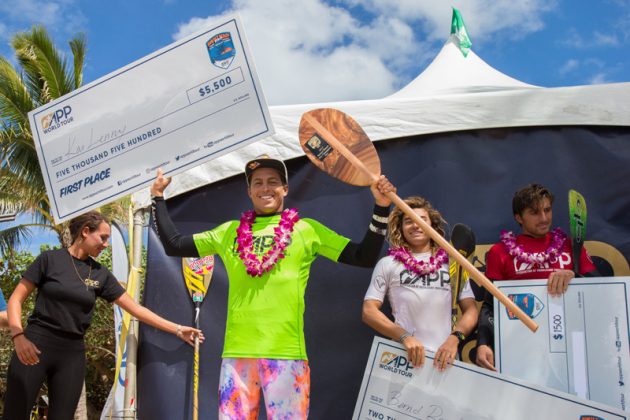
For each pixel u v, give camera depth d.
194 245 3.15
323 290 3.85
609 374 2.78
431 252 3.22
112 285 3.44
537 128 3.79
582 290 2.92
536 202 3.29
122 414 3.82
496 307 3.04
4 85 11.23
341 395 3.72
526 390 2.70
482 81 5.36
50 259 3.24
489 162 3.81
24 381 3.04
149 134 3.29
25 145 11.15
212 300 3.94
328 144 3.02
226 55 3.20
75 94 3.43
